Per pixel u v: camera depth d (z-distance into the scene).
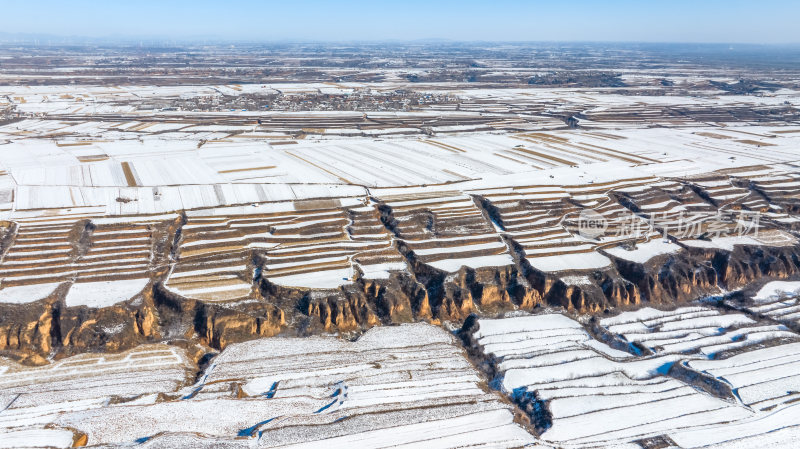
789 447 60.62
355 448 58.94
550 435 62.16
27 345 75.69
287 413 64.50
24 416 63.09
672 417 65.50
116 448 57.59
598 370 75.31
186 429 61.41
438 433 61.72
